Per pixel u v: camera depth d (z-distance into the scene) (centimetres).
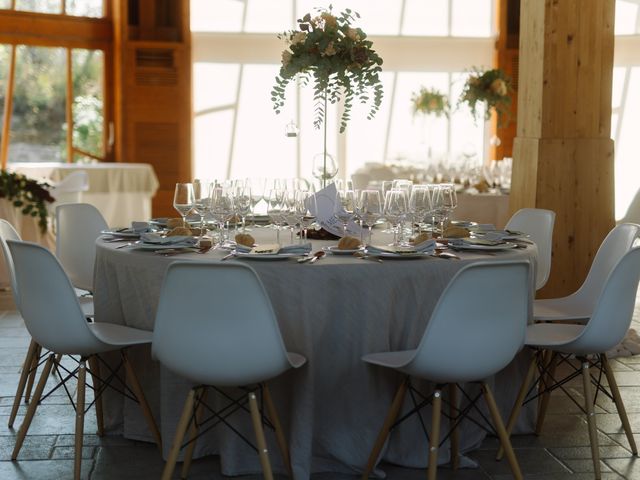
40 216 787
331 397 358
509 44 1173
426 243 371
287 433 364
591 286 436
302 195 378
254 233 447
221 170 1185
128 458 384
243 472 367
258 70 1173
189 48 1134
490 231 436
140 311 373
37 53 1094
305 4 1173
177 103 1137
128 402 402
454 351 313
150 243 384
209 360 308
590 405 365
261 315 304
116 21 1120
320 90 447
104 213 1019
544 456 389
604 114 566
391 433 372
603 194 569
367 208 383
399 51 1186
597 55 562
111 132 1145
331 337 350
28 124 1098
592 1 558
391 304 349
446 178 843
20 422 429
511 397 408
